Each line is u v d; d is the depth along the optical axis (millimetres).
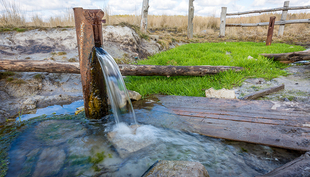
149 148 2398
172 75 4828
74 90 4492
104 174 1984
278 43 11086
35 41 6277
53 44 6379
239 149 2281
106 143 2539
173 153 2281
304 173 1546
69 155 2289
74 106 3779
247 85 4328
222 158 2152
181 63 6355
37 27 6953
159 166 1729
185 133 2643
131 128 2865
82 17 2787
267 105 3125
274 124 2574
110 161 2186
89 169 2059
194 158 2172
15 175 1955
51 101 3941
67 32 6941
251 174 1892
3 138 2627
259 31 16062
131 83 4758
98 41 3148
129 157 2244
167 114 3207
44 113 3455
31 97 3924
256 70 5141
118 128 2930
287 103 3115
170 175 1573
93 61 2932
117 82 3406
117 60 6445
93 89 3049
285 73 4980
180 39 12688
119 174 1982
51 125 3012
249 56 6270
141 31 10312
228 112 3061
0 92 3814
